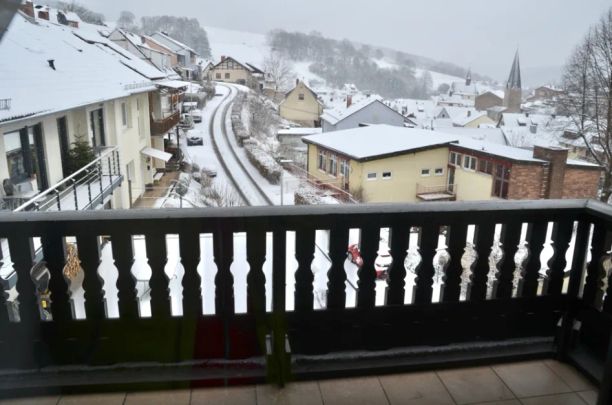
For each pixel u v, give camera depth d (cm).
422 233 241
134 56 2012
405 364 246
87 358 233
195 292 230
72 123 1032
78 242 219
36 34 1204
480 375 247
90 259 221
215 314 234
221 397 225
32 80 863
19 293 221
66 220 213
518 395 231
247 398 225
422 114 3584
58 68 1052
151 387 228
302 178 888
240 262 268
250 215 221
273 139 2186
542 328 269
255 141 1870
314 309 241
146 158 1443
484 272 254
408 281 296
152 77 1712
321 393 230
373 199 802
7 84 771
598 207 244
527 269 260
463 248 247
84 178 885
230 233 223
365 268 240
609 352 189
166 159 1452
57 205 769
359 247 238
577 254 260
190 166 1411
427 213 236
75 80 1045
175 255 374
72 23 1775
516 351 259
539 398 229
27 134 807
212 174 1080
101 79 1212
